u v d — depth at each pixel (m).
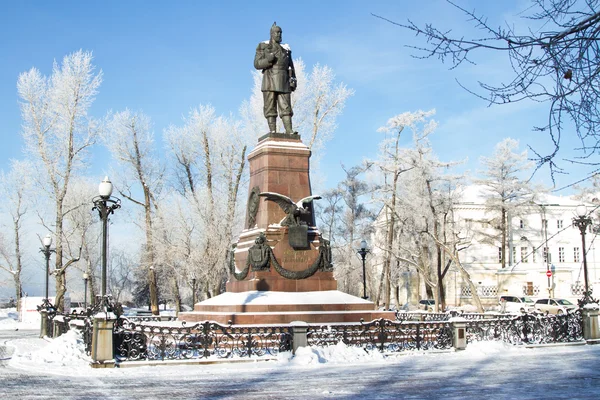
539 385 11.80
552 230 66.44
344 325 16.98
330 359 15.82
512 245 65.81
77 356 16.36
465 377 13.01
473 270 65.31
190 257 39.84
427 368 14.62
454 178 45.97
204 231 39.91
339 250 53.78
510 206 61.38
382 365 15.23
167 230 41.41
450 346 18.30
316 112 40.62
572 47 5.20
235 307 19.84
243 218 41.47
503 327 19.86
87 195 46.34
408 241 50.69
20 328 36.56
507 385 11.81
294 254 21.45
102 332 14.95
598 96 5.20
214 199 40.88
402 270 54.22
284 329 17.00
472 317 26.11
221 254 39.56
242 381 12.67
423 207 44.84
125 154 42.09
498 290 63.25
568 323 20.95
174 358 15.50
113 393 11.18
